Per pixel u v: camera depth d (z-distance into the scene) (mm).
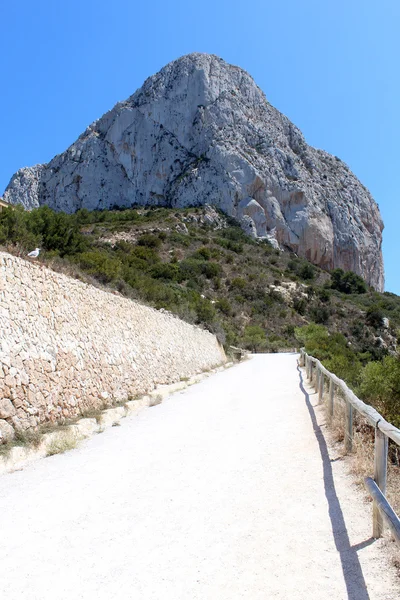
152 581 3924
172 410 14156
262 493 5883
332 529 4645
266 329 64562
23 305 10984
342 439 7934
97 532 5070
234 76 147875
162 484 6617
